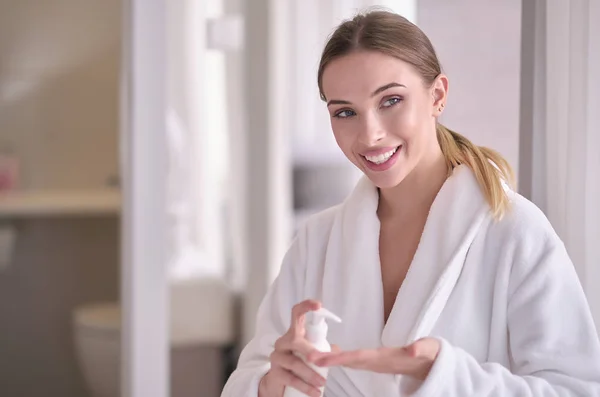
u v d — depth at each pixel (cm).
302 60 392
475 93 133
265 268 266
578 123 111
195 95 255
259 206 267
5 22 224
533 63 119
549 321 96
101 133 231
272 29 265
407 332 101
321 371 94
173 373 258
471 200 103
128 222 232
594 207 111
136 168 231
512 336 99
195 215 258
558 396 92
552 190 117
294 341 94
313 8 386
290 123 399
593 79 110
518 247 99
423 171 106
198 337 261
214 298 263
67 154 229
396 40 97
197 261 259
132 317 233
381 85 96
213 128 259
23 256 229
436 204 104
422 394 90
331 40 100
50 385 232
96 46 229
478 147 109
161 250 236
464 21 134
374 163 98
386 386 101
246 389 106
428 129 101
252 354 115
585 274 111
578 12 112
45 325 231
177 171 252
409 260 107
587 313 97
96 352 234
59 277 231
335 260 111
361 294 107
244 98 265
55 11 227
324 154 405
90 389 235
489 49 131
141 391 235
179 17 250
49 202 229
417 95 98
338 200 407
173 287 256
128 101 231
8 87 225
